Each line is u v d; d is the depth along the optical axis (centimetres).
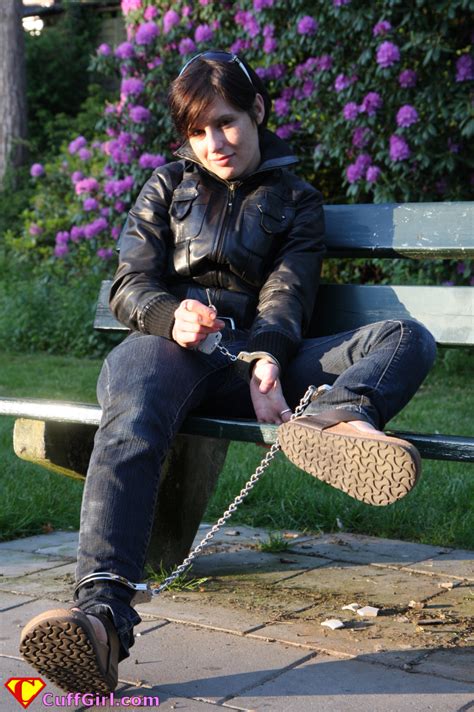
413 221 307
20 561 333
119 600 211
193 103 279
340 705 211
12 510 382
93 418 271
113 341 953
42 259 1188
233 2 863
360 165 769
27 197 1544
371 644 250
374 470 212
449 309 291
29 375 816
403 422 585
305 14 761
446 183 764
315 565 329
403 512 386
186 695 217
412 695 217
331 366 263
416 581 310
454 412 625
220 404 272
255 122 290
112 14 1983
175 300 258
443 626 265
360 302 306
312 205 293
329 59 764
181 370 250
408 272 806
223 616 271
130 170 930
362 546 355
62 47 1942
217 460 320
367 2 727
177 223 289
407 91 740
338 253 319
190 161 296
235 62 283
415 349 245
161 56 908
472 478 431
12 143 1672
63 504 399
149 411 237
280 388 255
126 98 906
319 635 256
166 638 254
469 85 721
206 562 332
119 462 226
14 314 1020
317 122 822
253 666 234
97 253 1016
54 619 187
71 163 1142
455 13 716
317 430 217
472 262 759
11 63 1683
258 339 262
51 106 1939
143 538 222
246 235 283
